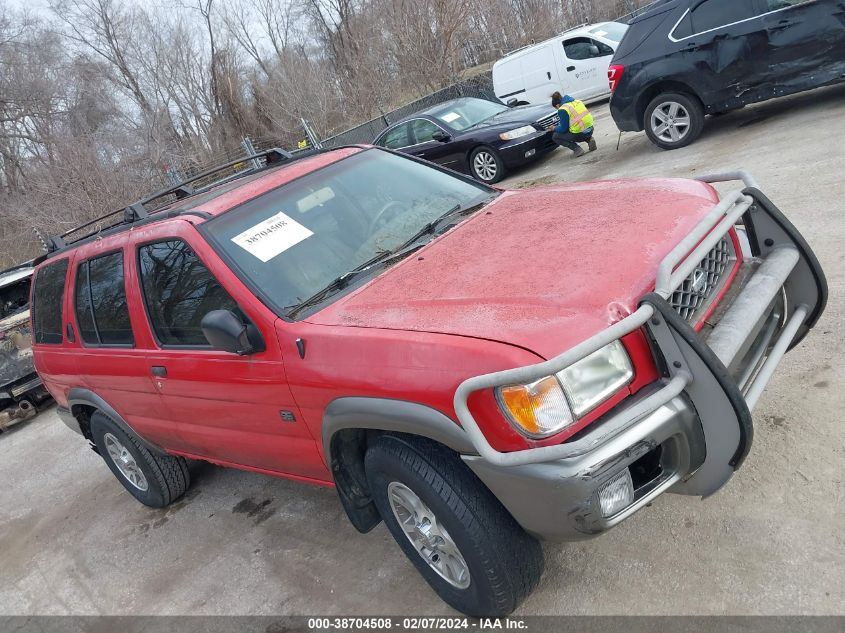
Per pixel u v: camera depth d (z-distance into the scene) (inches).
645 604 104.5
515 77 641.6
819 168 241.0
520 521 94.9
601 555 117.6
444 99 815.1
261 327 119.6
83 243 176.7
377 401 100.4
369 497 121.4
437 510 101.0
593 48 583.5
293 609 133.1
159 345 148.3
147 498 196.2
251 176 162.9
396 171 157.5
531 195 144.1
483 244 121.3
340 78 1084.5
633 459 87.5
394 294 112.8
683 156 331.0
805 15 292.8
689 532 114.7
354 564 140.3
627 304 91.7
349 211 141.6
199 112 1149.7
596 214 119.7
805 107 333.7
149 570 167.0
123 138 884.0
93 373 173.8
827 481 113.0
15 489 257.6
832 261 175.2
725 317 101.8
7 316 357.1
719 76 321.7
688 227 106.9
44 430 322.0
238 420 136.1
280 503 175.9
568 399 86.7
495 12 987.9
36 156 856.3
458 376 90.3
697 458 93.3
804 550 102.5
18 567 194.4
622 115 364.5
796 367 143.8
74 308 176.6
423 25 920.9
